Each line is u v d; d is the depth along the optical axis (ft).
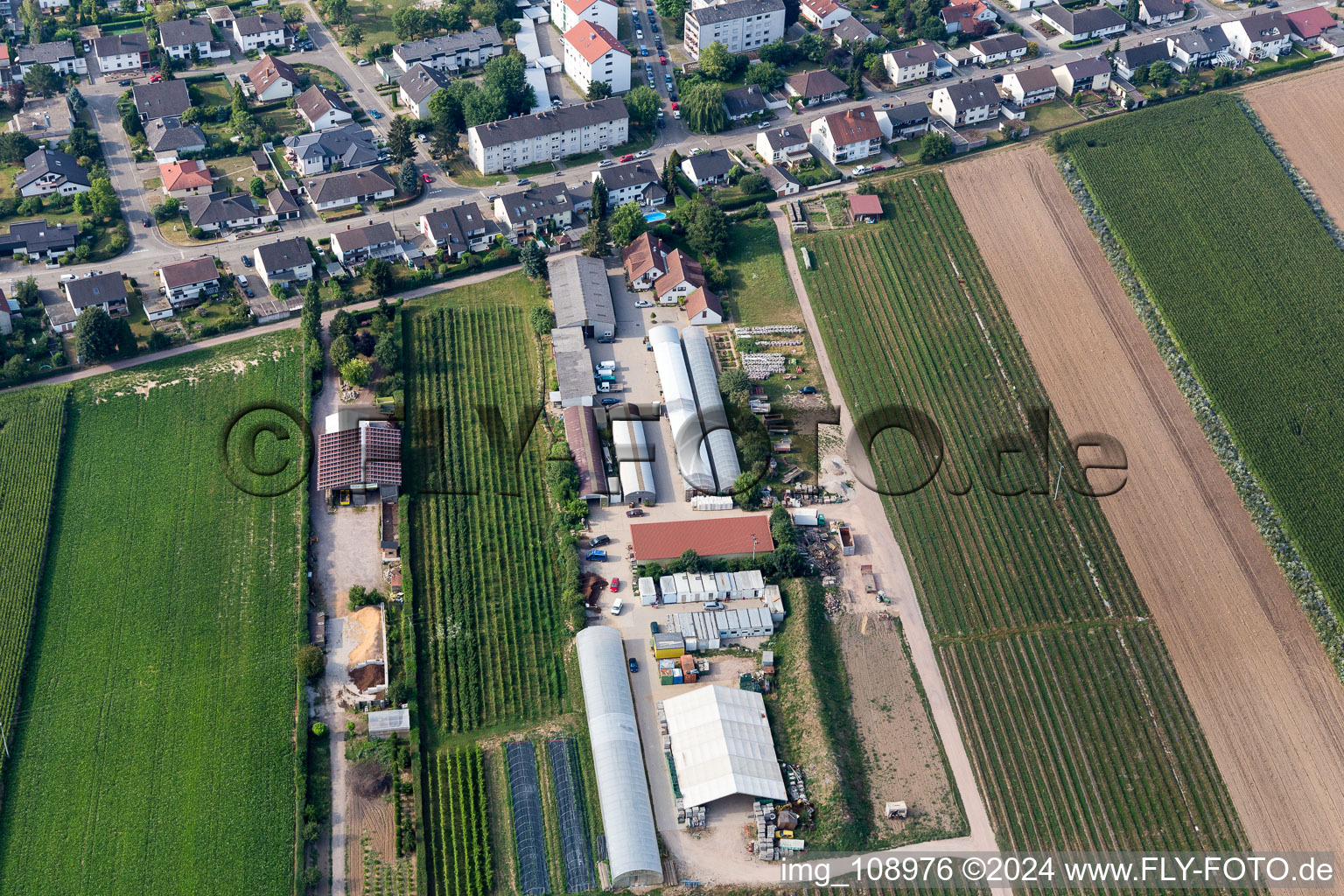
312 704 545.03
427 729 539.29
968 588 604.90
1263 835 511.40
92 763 520.01
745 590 592.19
